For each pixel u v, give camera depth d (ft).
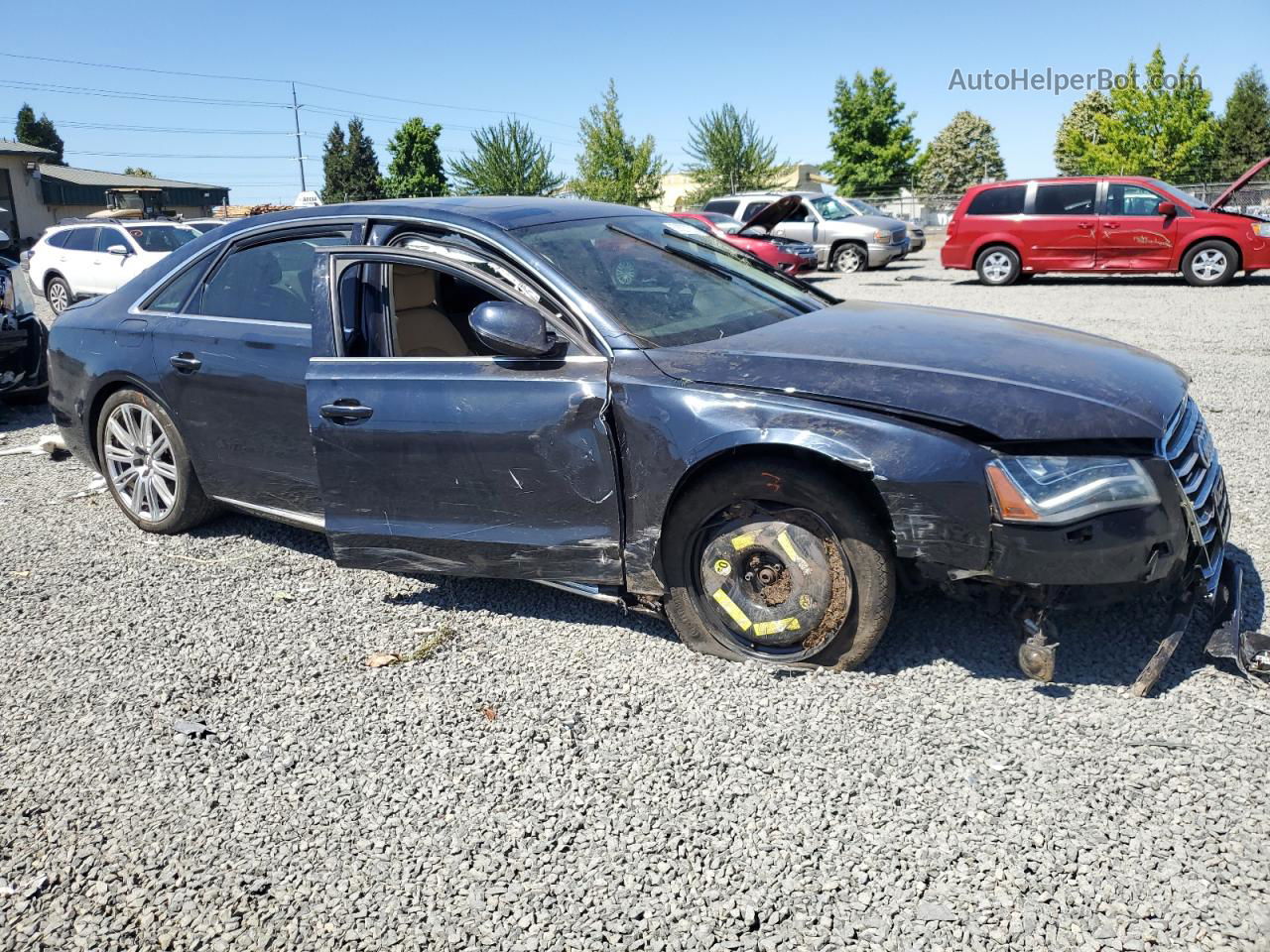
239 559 15.85
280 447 14.28
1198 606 12.24
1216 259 53.26
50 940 8.02
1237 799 8.80
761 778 9.52
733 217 73.82
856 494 10.58
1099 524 9.78
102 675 12.21
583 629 12.91
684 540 11.41
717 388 10.93
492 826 9.09
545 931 7.82
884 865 8.29
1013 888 7.95
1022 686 10.82
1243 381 26.58
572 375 11.53
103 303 17.08
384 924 8.00
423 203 13.73
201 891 8.47
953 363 10.94
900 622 12.32
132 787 9.92
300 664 12.28
